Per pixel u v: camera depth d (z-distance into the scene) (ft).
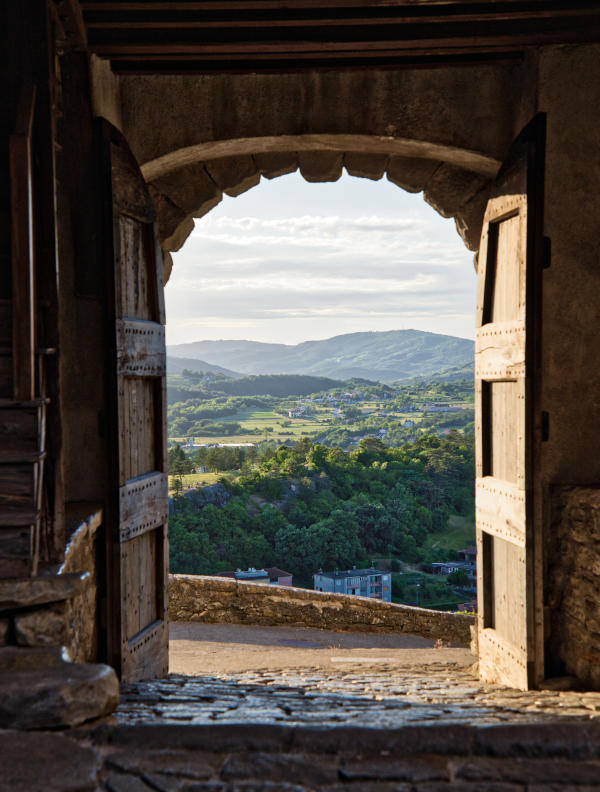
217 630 27.43
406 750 6.86
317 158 18.66
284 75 17.07
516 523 14.87
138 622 14.92
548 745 6.86
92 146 14.34
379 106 17.10
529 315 14.49
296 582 236.84
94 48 14.51
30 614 9.65
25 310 10.64
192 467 341.00
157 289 16.10
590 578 14.11
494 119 17.10
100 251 14.07
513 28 14.71
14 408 10.56
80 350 15.39
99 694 7.76
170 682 14.51
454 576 238.07
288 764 6.57
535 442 14.48
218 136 17.15
